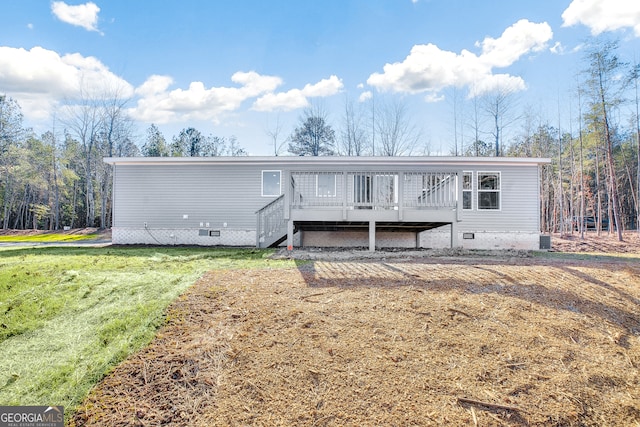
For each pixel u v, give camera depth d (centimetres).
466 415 218
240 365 268
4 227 2669
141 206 1143
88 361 274
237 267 558
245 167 1132
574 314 363
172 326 326
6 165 2552
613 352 300
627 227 2564
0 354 284
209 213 1130
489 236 1073
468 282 448
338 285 436
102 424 213
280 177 1120
